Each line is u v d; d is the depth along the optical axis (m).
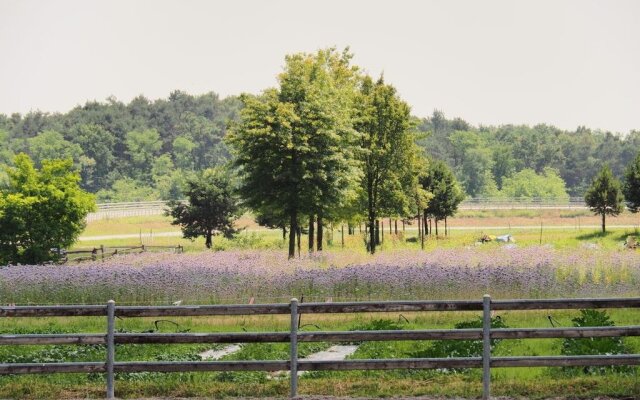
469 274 51.59
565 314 45.19
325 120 86.25
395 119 99.62
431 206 151.00
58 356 34.81
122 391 26.03
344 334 24.72
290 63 88.94
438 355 31.06
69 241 89.50
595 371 27.88
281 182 85.69
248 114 86.75
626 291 51.84
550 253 64.88
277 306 24.92
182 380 28.08
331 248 122.81
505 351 32.56
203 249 121.06
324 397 24.78
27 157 87.56
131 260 80.81
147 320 47.00
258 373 29.22
